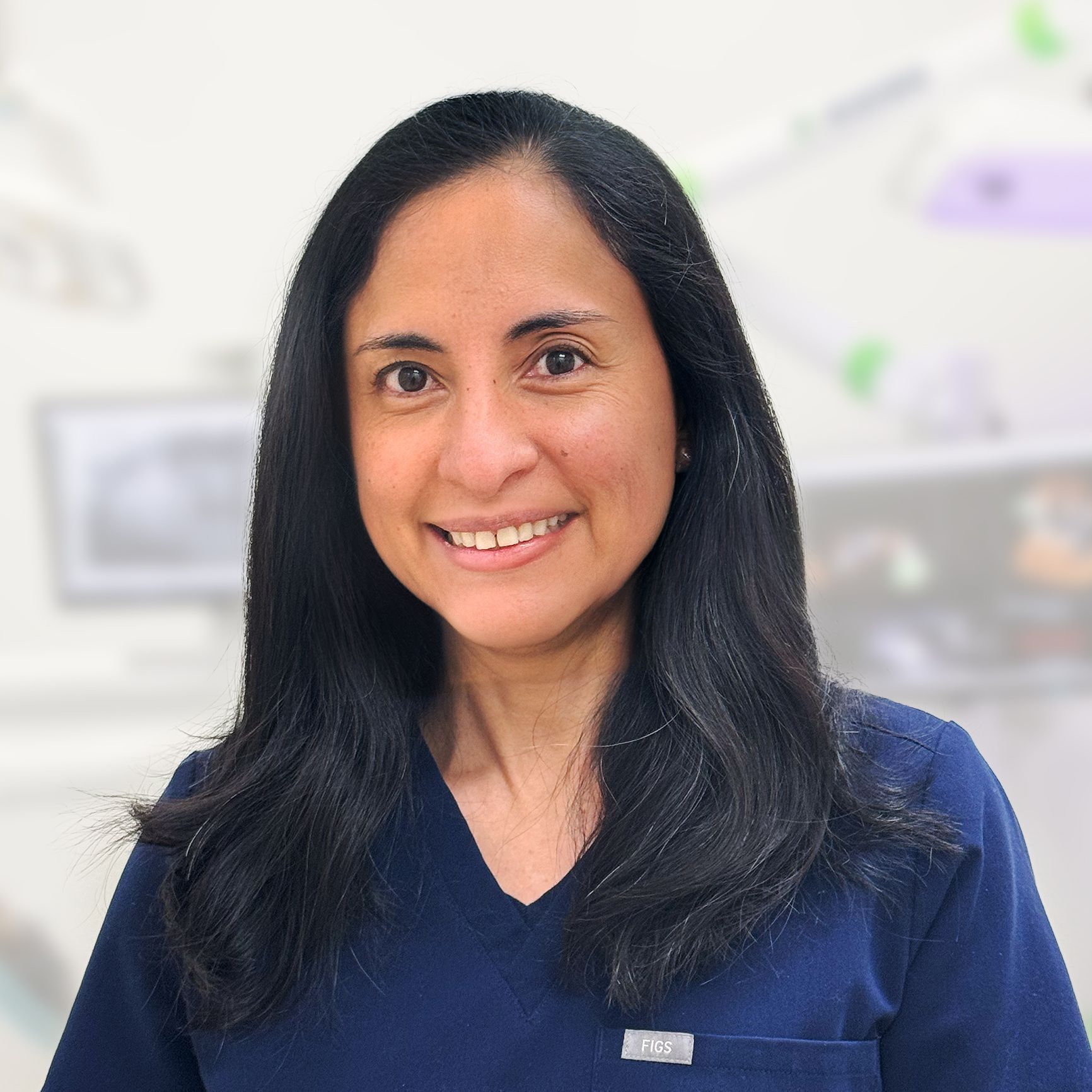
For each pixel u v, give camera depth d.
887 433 1.57
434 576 0.78
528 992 0.76
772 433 0.84
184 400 1.60
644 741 0.81
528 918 0.78
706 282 0.79
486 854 0.81
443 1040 0.76
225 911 0.81
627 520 0.76
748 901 0.75
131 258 1.59
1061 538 1.56
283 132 1.57
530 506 0.74
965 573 1.57
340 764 0.83
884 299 1.56
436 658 0.88
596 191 0.75
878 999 0.75
